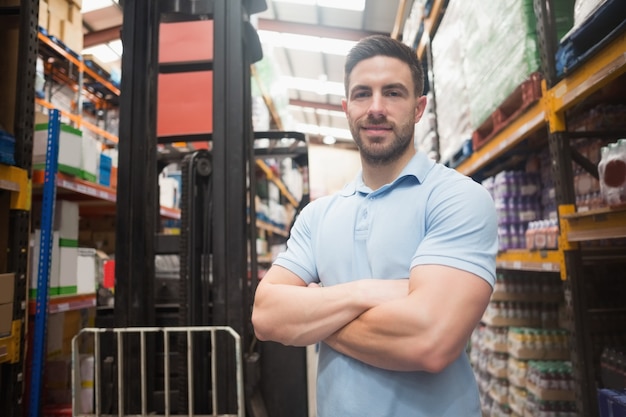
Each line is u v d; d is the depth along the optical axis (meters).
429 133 4.08
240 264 1.75
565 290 1.81
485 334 3.18
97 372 1.32
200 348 1.71
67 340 3.08
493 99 2.38
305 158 3.17
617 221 1.43
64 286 2.71
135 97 1.83
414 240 1.13
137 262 1.75
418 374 1.07
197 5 1.96
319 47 9.12
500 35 2.26
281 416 1.79
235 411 1.64
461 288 0.99
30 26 2.11
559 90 1.78
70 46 3.92
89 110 5.41
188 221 1.78
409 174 1.18
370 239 1.18
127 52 1.85
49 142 2.44
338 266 1.23
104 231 4.32
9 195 2.03
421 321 0.97
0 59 2.17
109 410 1.67
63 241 2.72
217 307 1.72
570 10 1.96
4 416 1.94
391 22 7.74
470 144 2.98
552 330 2.66
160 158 2.63
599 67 1.51
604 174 1.47
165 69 2.37
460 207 1.07
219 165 1.79
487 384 3.25
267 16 8.09
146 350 1.73
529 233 2.23
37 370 2.28
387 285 1.08
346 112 1.28
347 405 1.11
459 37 3.06
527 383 2.55
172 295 1.98
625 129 1.81
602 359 1.76
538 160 2.78
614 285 2.52
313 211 1.40
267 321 1.18
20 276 2.03
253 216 2.25
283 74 10.88
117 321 1.71
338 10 7.55
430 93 3.99
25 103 2.08
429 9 3.84
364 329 1.04
